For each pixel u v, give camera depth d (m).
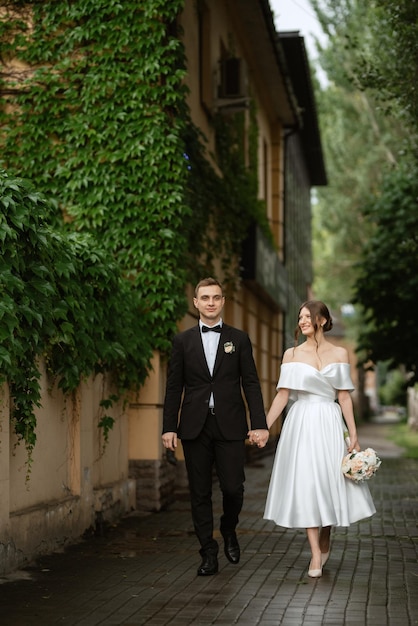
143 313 11.68
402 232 24.22
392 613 6.05
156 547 8.92
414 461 22.67
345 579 7.21
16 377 7.56
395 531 9.94
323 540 7.71
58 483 9.12
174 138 11.74
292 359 7.58
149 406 11.89
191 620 5.93
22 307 7.64
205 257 15.20
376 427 56.44
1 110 12.04
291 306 31.17
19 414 7.81
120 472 11.47
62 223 11.75
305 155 38.34
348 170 40.66
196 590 6.84
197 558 8.28
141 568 7.77
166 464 12.35
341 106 38.59
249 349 7.63
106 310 9.98
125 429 11.70
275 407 7.56
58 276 8.62
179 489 14.35
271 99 24.66
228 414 7.46
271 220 26.27
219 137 16.70
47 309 8.17
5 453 7.49
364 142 39.28
